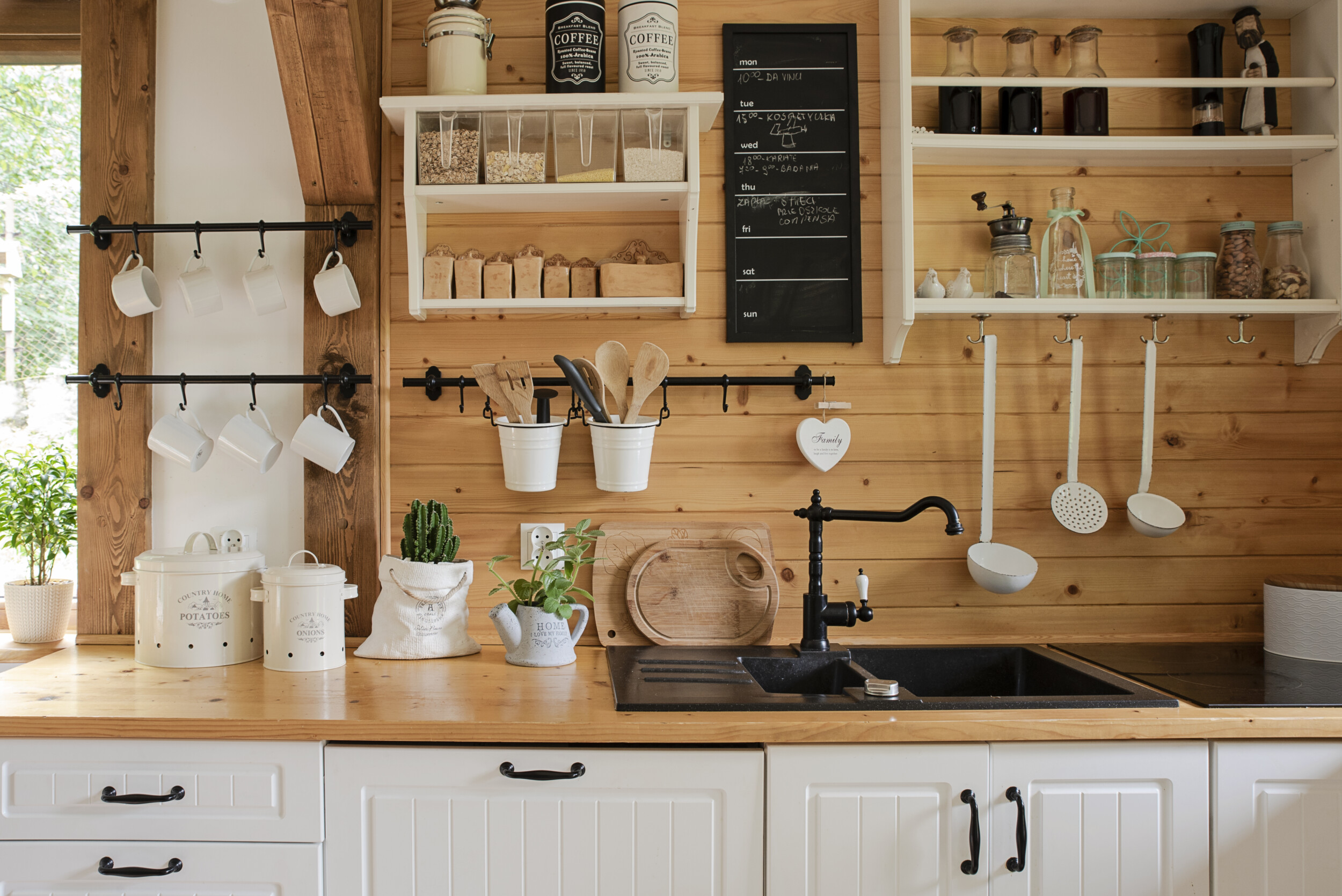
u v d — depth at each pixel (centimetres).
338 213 185
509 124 171
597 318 189
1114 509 192
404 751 130
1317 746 134
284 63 163
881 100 190
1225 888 133
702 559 183
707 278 190
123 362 183
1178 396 193
